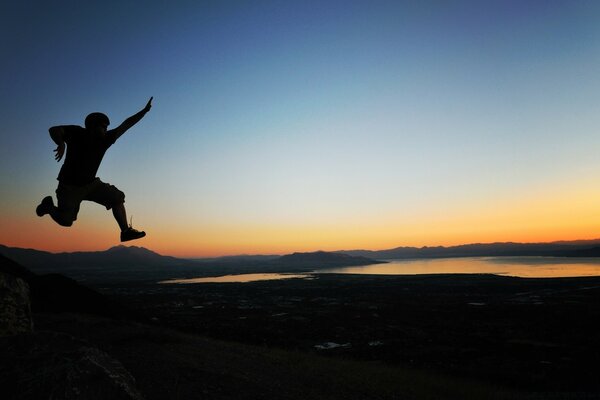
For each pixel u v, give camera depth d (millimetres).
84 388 3416
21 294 5715
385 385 15922
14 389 3266
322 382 14820
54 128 3652
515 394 18391
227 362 15688
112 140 3947
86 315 24594
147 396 10250
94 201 4055
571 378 24375
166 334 19688
